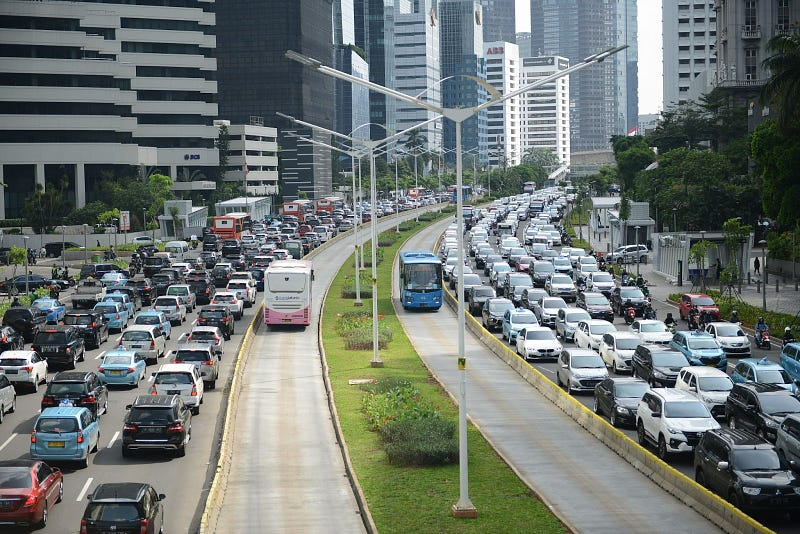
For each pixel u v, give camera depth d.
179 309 140.88
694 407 68.75
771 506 54.66
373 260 108.69
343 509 59.09
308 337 132.50
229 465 69.62
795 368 92.31
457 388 96.69
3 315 134.50
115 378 95.00
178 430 70.94
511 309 125.00
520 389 96.56
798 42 141.62
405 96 60.22
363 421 81.69
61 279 192.12
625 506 58.56
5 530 54.41
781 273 192.00
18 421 82.94
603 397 80.44
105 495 50.59
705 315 128.38
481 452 71.44
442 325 142.50
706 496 56.88
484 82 59.97
